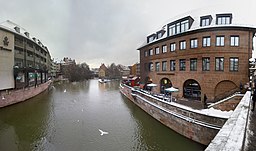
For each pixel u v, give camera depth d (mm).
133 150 12984
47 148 13320
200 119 12406
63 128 17609
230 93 19922
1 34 26734
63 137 15359
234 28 19922
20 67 31750
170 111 15820
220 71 20547
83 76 115562
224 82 20656
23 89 30219
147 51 33094
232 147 2971
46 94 41375
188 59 23125
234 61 20234
